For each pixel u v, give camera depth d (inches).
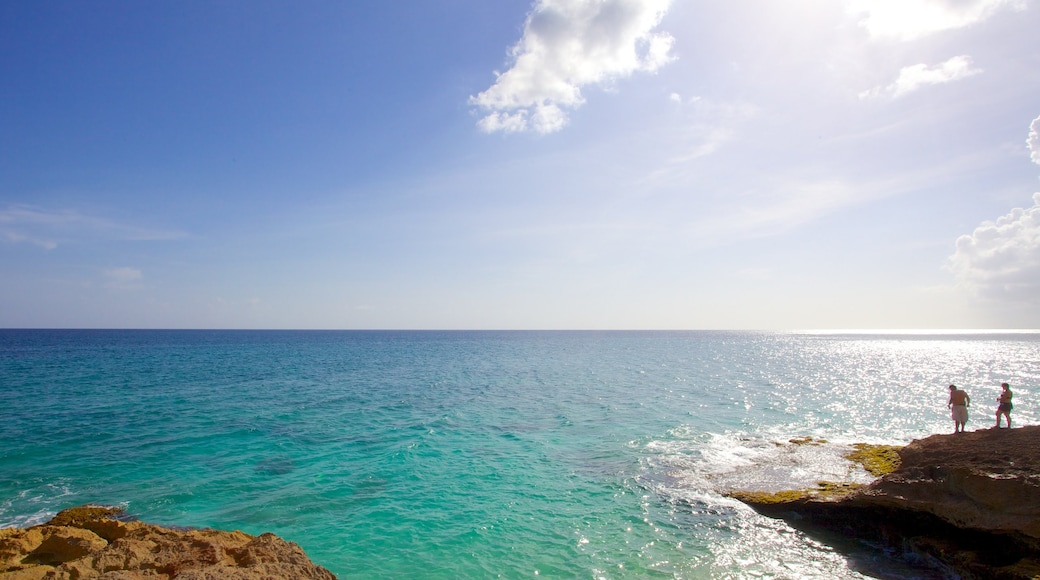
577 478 698.2
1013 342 6515.8
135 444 847.7
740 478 684.7
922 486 512.1
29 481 653.9
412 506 589.9
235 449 824.9
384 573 439.2
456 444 881.5
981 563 433.1
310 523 538.9
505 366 2588.6
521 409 1251.8
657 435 954.7
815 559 480.7
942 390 1622.8
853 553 493.4
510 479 691.4
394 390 1609.3
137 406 1211.9
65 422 1011.9
